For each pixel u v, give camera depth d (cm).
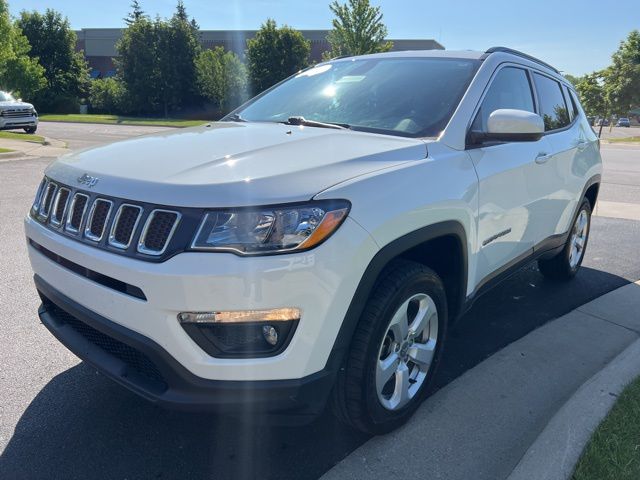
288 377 213
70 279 239
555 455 246
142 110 4756
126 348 233
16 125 2144
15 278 474
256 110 381
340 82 371
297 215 206
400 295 244
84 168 253
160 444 262
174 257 203
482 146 310
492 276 341
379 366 249
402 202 238
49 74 4894
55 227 255
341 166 235
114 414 284
